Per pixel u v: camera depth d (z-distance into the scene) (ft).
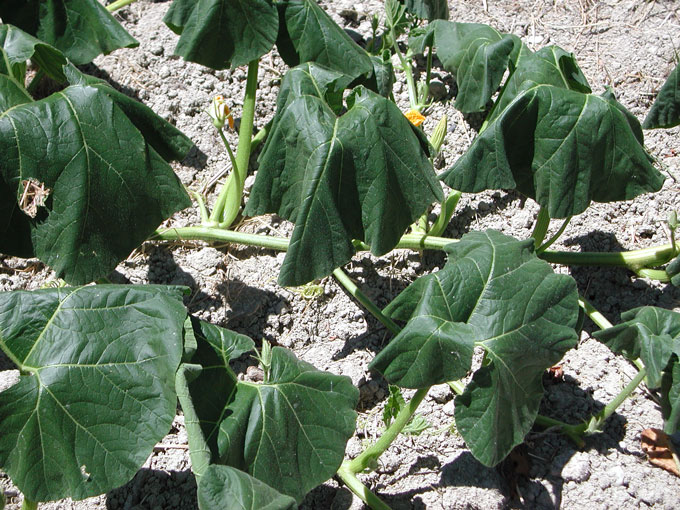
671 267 4.11
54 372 3.30
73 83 3.75
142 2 5.14
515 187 3.95
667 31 5.27
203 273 4.26
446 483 3.79
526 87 3.92
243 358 4.11
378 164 3.77
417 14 4.78
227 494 3.08
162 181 3.83
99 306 3.41
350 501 3.72
